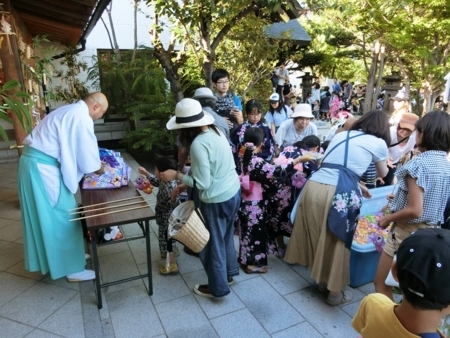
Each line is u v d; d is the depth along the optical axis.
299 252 2.31
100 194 2.45
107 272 2.51
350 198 2.01
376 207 2.93
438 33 6.99
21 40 3.81
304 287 2.38
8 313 2.03
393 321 0.91
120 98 6.66
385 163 2.11
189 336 1.89
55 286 2.31
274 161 2.51
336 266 2.05
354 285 2.40
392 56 8.95
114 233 2.55
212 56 4.52
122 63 6.64
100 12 4.21
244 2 3.90
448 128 1.56
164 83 6.21
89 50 7.18
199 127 1.98
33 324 1.94
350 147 2.05
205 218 2.05
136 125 6.42
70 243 2.22
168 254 2.47
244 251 2.51
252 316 2.07
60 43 6.71
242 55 6.03
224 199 2.02
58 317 2.01
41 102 5.00
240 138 2.88
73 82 6.54
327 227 2.06
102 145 7.21
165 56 4.83
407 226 1.71
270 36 6.59
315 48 13.12
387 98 9.50
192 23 4.08
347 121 2.40
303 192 2.23
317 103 12.62
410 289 0.81
